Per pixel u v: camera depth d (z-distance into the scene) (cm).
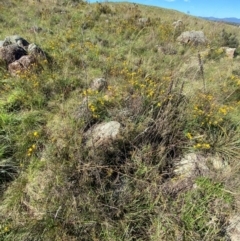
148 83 465
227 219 270
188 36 823
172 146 336
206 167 325
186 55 630
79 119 359
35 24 780
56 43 650
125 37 807
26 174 304
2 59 510
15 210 268
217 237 250
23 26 767
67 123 362
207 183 296
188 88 469
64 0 1172
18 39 577
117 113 371
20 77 462
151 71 542
